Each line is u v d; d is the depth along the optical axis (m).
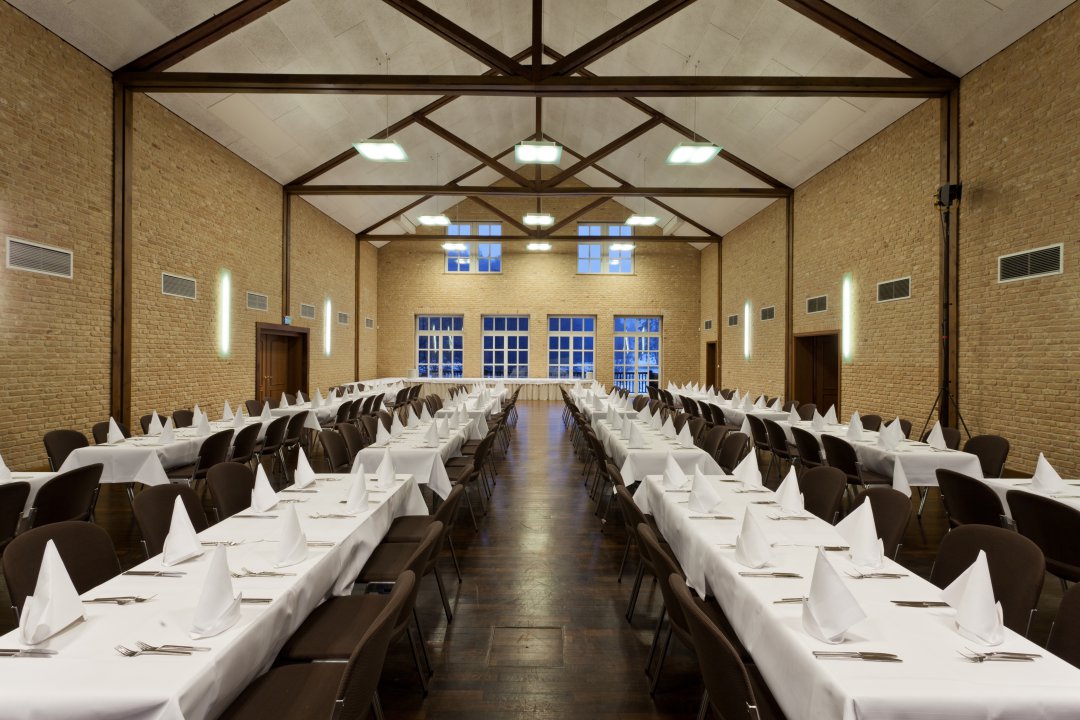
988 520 3.31
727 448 5.77
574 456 8.70
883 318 8.82
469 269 18.55
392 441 5.78
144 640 1.67
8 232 5.74
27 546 2.14
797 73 8.23
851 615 1.66
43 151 6.10
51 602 1.68
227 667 1.65
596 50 6.94
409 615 2.41
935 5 6.34
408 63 9.23
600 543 4.77
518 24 9.80
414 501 4.10
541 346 18.59
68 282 6.43
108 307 7.01
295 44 7.87
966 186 7.02
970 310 6.98
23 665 1.54
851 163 9.70
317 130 10.24
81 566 2.31
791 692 1.67
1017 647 1.64
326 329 14.11
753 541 2.31
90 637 1.69
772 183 11.97
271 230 11.14
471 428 8.16
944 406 7.22
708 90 7.21
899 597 1.98
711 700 1.85
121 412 7.16
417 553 2.19
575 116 12.91
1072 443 5.66
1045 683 1.46
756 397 13.94
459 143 11.73
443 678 2.78
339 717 1.55
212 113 8.62
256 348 10.55
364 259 17.02
